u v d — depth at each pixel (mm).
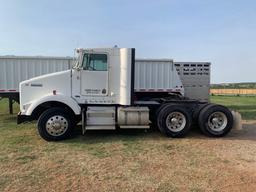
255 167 6215
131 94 9055
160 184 5211
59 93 9031
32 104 8688
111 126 9141
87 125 9047
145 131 10211
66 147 7898
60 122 8680
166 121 9180
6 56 14031
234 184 5234
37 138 9039
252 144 8367
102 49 9039
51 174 5707
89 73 9062
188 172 5859
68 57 14484
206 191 4906
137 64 13453
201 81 14562
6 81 14133
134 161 6598
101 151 7477
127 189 4980
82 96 9094
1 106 20828
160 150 7594
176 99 10695
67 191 4891
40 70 14375
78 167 6152
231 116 9391
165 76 13672
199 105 9797
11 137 9172
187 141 8719
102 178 5504
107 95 9133
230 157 6965
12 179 5422
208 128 9305
